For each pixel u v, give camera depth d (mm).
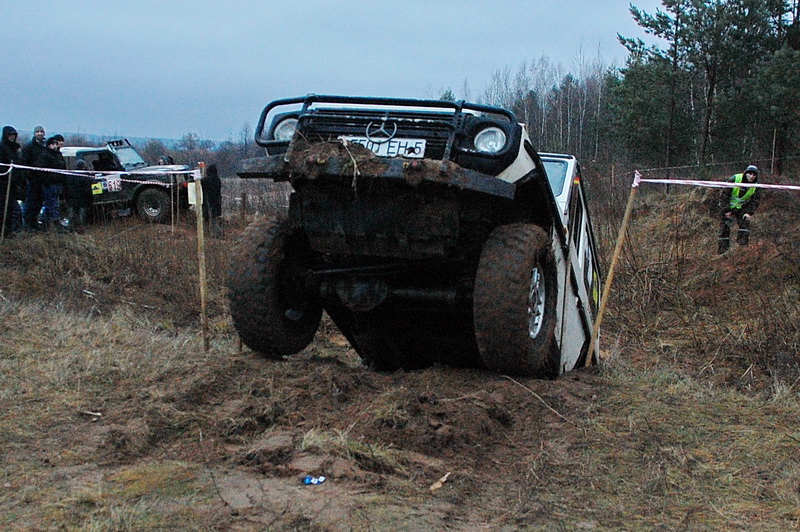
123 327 6711
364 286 4754
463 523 2977
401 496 3133
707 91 23078
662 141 23203
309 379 4375
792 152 19312
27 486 3123
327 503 2980
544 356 4781
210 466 3359
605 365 6930
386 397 4090
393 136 4395
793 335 7457
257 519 2840
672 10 22344
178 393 4156
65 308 8078
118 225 13617
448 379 4641
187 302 9508
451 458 3613
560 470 3602
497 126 4277
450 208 4223
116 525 2738
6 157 11375
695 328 9453
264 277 4715
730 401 5012
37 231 11500
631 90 23547
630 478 3559
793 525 3123
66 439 3660
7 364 4996
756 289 10383
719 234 12703
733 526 3111
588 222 6914
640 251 12969
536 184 4781
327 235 4500
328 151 4262
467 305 4758
